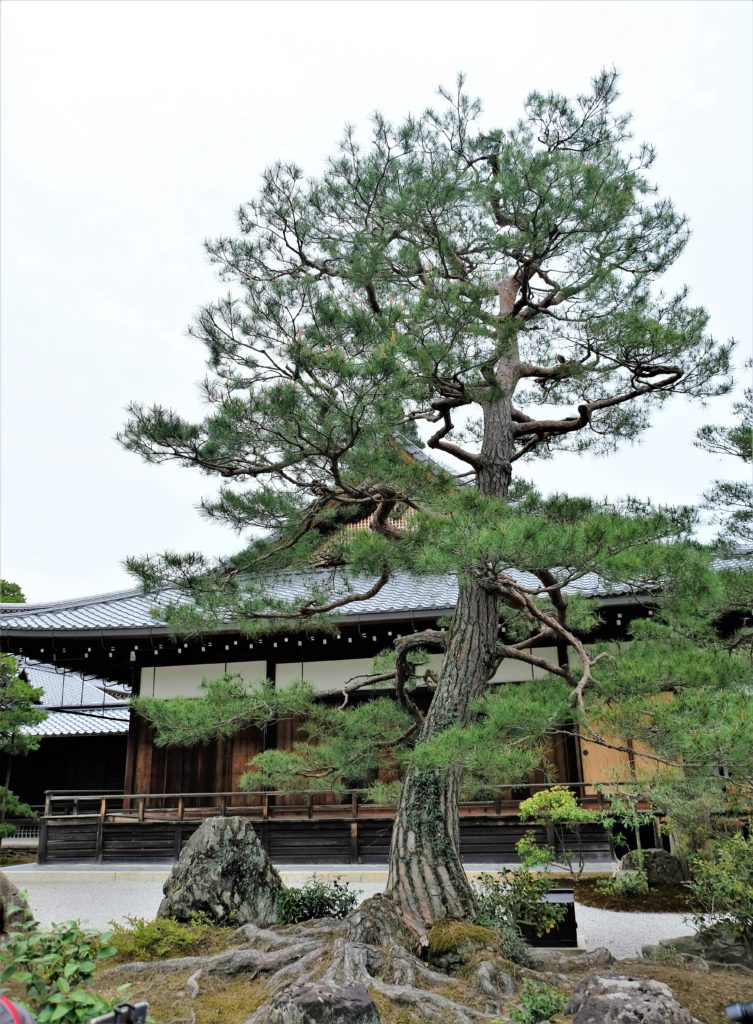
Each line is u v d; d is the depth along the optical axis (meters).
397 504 8.80
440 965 6.57
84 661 17.89
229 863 8.66
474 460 8.49
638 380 9.07
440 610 14.38
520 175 7.97
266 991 6.54
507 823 13.67
